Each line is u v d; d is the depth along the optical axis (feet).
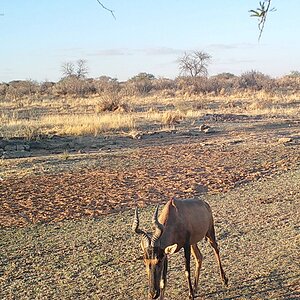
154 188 52.01
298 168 59.93
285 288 27.89
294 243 34.81
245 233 37.55
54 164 65.21
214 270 30.68
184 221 25.93
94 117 105.29
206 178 55.77
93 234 38.50
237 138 86.33
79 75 323.98
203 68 279.90
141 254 33.99
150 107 146.61
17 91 222.89
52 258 33.96
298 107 144.77
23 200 48.24
